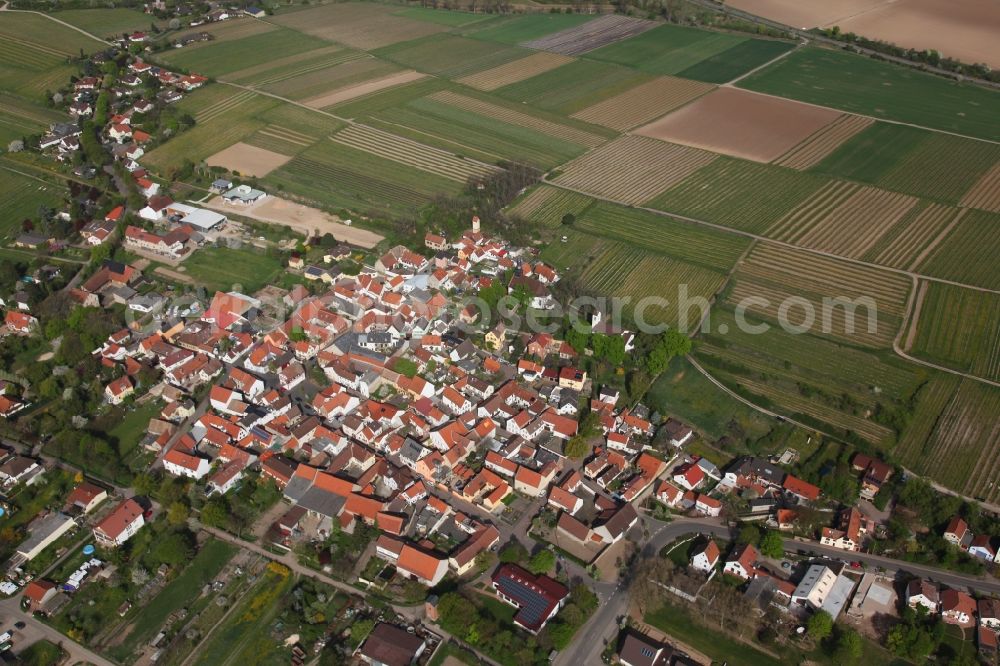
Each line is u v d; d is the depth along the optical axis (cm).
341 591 16625
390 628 15638
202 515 17688
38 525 17550
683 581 16800
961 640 16025
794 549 17912
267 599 16375
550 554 17075
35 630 15725
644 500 19075
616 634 15988
